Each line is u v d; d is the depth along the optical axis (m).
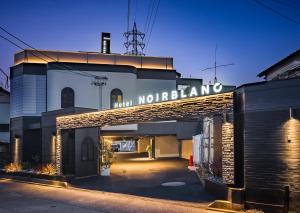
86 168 23.84
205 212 12.86
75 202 16.03
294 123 11.90
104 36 38.62
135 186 19.53
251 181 12.75
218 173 16.80
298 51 19.78
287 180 11.94
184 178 21.62
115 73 32.97
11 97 33.62
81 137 23.72
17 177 26.17
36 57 33.16
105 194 17.86
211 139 19.92
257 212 12.05
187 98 15.50
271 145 12.39
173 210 13.36
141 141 44.94
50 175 23.00
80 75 32.25
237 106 13.62
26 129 31.95
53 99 31.41
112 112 19.78
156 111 17.19
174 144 39.25
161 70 35.06
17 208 15.05
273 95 12.46
